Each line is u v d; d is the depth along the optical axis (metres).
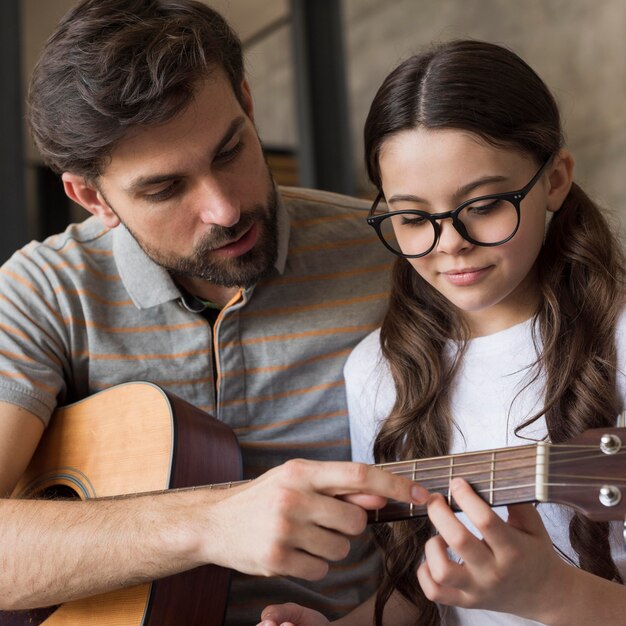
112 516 1.30
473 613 1.31
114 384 1.60
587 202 1.34
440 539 1.02
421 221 1.22
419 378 1.40
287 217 1.62
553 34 4.47
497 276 1.20
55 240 1.68
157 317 1.61
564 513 1.26
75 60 1.35
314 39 4.41
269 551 1.08
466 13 4.80
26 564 1.33
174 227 1.43
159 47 1.31
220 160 1.39
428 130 1.18
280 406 1.59
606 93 4.26
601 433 0.99
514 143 1.18
